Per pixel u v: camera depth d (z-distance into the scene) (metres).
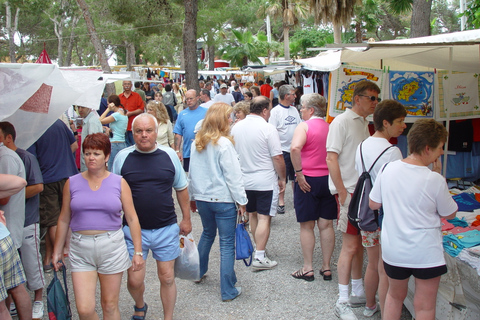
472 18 7.55
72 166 5.09
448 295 3.24
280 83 13.46
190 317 3.90
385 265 2.95
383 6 38.34
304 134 4.31
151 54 33.03
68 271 4.94
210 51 41.88
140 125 3.34
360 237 3.85
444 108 5.12
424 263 2.77
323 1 17.02
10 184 3.06
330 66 4.34
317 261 5.04
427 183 2.77
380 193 3.04
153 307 4.12
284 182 5.00
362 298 3.94
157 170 3.42
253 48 39.88
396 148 3.33
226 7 32.47
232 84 20.20
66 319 3.10
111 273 3.14
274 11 33.28
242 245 4.10
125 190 3.20
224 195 4.01
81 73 4.21
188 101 6.93
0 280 2.82
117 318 3.22
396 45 2.79
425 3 9.62
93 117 6.27
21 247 3.76
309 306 4.02
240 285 4.51
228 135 4.05
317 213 4.45
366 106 3.79
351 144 3.79
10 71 3.12
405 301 3.66
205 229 4.31
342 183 3.77
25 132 3.97
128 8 22.14
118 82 16.16
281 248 5.47
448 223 3.69
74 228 3.11
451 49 4.21
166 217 3.48
